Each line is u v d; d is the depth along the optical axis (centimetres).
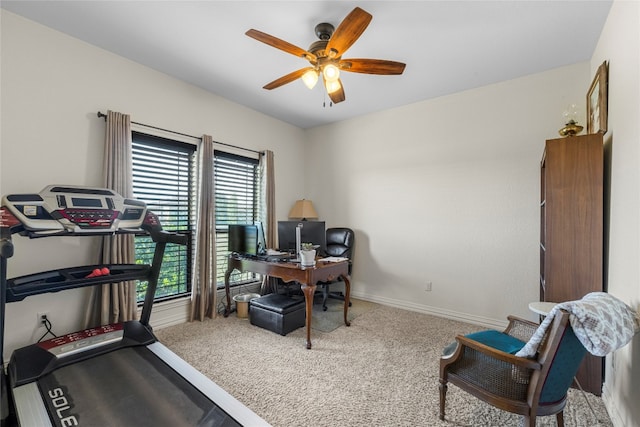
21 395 153
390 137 410
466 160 349
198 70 311
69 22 235
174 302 325
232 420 138
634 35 164
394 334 303
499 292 328
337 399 195
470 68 298
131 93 292
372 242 425
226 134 382
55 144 245
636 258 155
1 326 166
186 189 346
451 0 205
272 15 225
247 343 278
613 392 181
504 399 146
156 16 227
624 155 176
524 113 313
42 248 238
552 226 218
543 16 220
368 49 265
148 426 133
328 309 385
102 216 208
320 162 484
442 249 365
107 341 210
